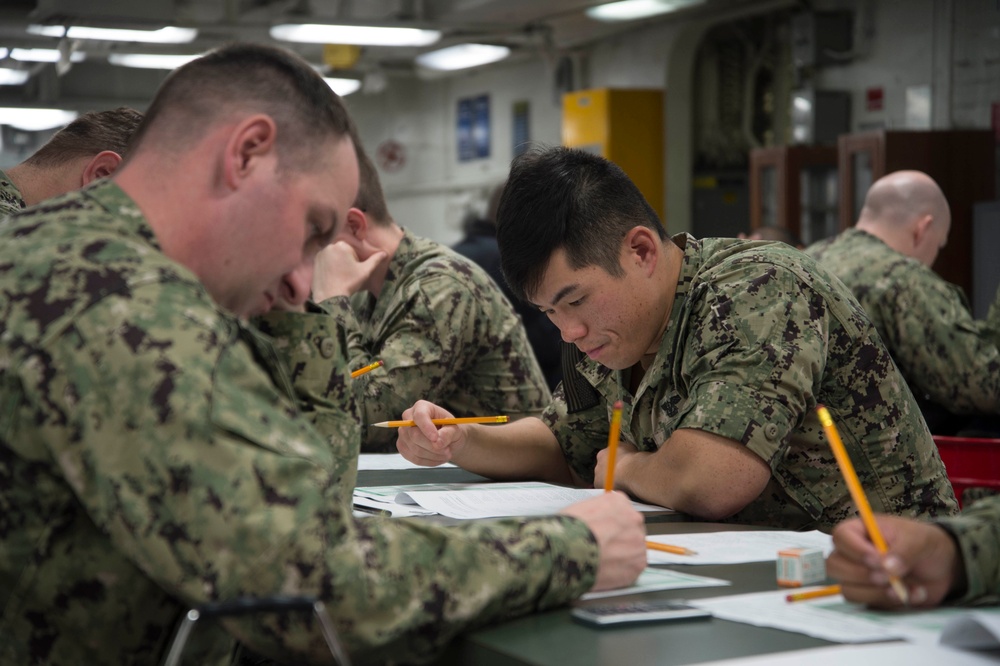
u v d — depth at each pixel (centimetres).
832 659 89
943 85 622
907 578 105
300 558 95
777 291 171
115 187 112
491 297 271
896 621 103
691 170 798
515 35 820
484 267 420
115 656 107
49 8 686
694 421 165
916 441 180
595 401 206
